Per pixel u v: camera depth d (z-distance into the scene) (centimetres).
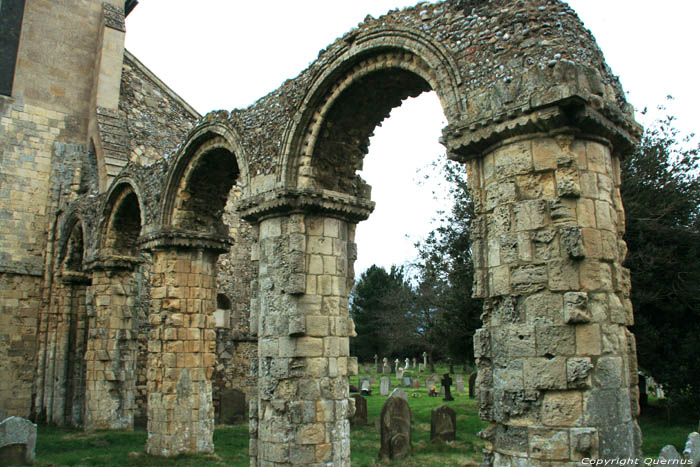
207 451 1503
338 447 1124
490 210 823
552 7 819
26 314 2406
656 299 1698
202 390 1524
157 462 1389
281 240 1173
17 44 2573
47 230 2492
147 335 2114
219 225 1631
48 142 2570
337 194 1195
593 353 712
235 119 1371
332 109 1169
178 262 1549
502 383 771
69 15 2706
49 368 2264
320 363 1130
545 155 771
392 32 1006
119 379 1883
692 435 984
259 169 1250
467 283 2123
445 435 1569
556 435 707
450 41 913
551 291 738
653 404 2177
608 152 802
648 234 1712
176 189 1563
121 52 2602
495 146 821
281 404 1101
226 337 2311
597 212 759
